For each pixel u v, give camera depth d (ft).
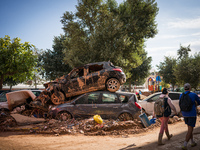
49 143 17.49
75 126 23.73
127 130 22.52
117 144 17.21
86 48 70.38
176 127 24.32
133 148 15.55
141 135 20.79
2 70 37.04
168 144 15.79
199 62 104.68
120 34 70.18
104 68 30.71
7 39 39.96
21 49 40.37
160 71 137.18
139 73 122.83
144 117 24.68
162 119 16.31
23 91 35.94
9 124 25.29
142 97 62.90
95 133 21.40
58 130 22.17
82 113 26.91
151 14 85.92
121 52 67.21
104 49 65.21
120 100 27.12
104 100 27.37
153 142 17.10
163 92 16.72
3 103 34.73
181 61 110.83
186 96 14.99
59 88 30.53
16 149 15.05
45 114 30.66
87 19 74.18
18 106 35.19
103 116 26.66
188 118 14.67
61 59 97.30
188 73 102.17
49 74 100.22
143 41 86.84
